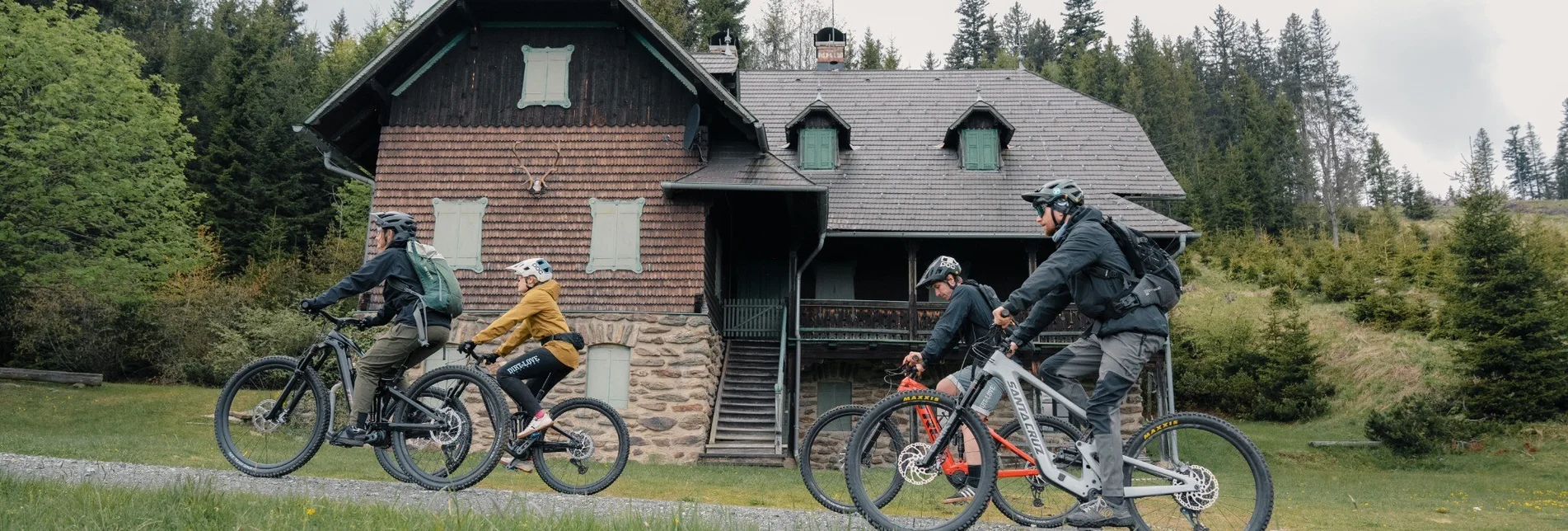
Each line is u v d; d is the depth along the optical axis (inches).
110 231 1011.9
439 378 268.1
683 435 689.0
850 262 890.7
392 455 275.0
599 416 296.2
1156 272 209.5
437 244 713.6
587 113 732.7
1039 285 200.4
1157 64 3004.4
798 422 761.6
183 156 1065.5
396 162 726.5
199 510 194.9
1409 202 2613.2
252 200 1437.0
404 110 735.1
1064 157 927.7
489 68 741.9
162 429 738.8
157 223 1027.3
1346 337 1176.2
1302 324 1091.9
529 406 285.4
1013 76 1082.7
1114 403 206.1
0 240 904.3
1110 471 203.0
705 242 717.9
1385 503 556.4
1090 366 218.4
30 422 737.6
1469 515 515.8
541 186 720.3
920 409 226.5
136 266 977.5
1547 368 906.1
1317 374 1109.7
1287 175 2402.8
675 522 206.7
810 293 890.7
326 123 724.7
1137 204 876.6
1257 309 1301.7
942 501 226.4
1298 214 2321.6
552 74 739.4
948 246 863.7
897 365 850.1
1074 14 3166.8
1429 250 1432.1
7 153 913.5
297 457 265.9
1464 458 839.1
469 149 729.0
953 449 228.1
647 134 728.3
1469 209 1005.8
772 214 828.0
